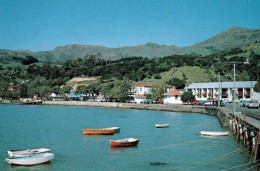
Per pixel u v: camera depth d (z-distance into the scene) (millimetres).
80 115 100250
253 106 85938
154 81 196625
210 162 35125
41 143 47781
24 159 34656
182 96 125625
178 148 43531
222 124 67062
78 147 44500
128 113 107500
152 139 51219
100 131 56531
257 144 32344
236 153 38812
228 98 136125
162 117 90812
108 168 33594
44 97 199625
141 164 35062
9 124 73875
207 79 188500
